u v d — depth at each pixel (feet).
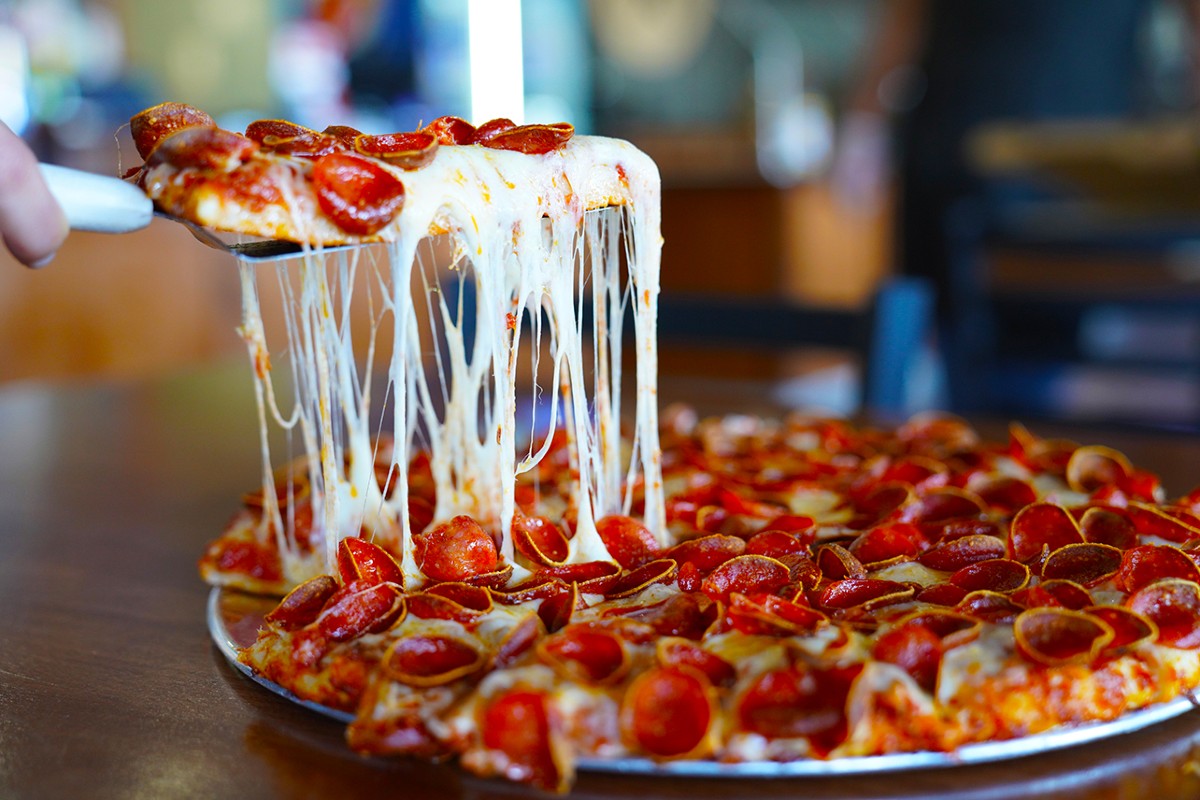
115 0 11.35
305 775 1.76
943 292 6.54
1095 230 6.40
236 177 1.89
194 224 1.91
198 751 1.83
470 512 2.42
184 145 1.90
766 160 12.52
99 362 7.96
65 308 7.68
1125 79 8.44
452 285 4.55
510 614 1.92
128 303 8.14
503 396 2.12
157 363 8.41
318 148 1.99
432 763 1.78
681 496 2.51
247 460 3.55
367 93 14.51
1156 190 7.36
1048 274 6.80
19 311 7.36
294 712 1.94
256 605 2.33
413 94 14.40
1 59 8.84
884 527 2.23
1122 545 2.21
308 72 13.12
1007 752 1.74
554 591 2.00
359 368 4.27
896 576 2.11
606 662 1.76
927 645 1.76
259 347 2.28
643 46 20.39
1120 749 1.78
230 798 1.72
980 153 8.01
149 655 2.15
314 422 2.34
